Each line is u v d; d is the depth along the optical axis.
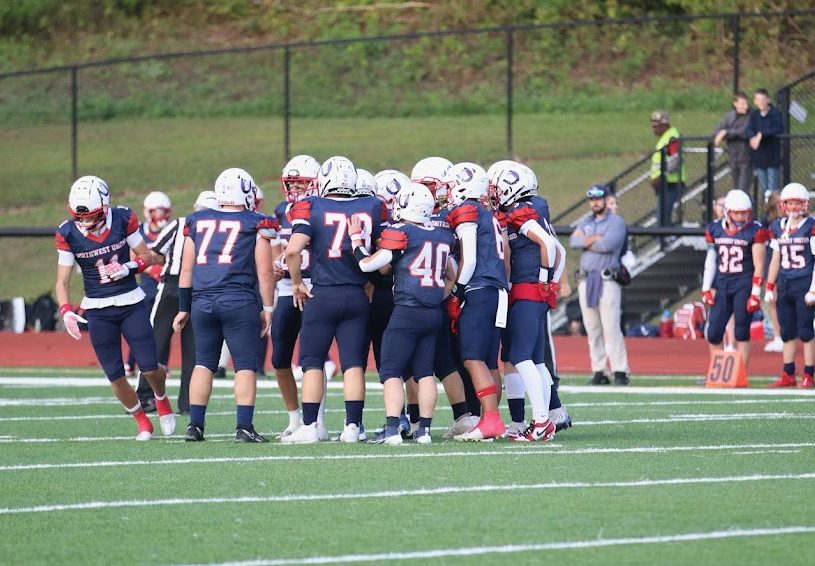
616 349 60.66
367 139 118.94
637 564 20.69
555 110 115.44
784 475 29.50
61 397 54.62
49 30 148.62
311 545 22.16
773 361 68.56
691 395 54.25
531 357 36.81
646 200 91.81
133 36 144.38
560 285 40.00
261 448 35.38
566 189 102.81
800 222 58.50
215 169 116.44
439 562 20.88
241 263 37.22
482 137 115.81
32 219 109.44
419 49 125.25
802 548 21.78
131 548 22.11
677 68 107.94
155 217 55.19
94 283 37.78
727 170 82.50
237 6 144.50
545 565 20.64
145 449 35.38
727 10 105.44
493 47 121.75
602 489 27.50
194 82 130.25
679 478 29.05
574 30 116.94
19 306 83.31
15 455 34.03
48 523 24.30
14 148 121.25
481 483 28.42
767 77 92.44
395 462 31.88
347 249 36.22
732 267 59.03
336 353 72.38
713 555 21.28
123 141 122.50
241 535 23.03
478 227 36.12
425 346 36.41
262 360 64.62
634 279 81.38
